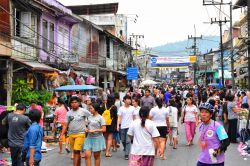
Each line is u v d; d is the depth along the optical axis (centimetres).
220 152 715
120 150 1531
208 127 727
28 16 2262
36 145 891
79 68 3094
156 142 852
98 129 1045
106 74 4128
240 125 1605
